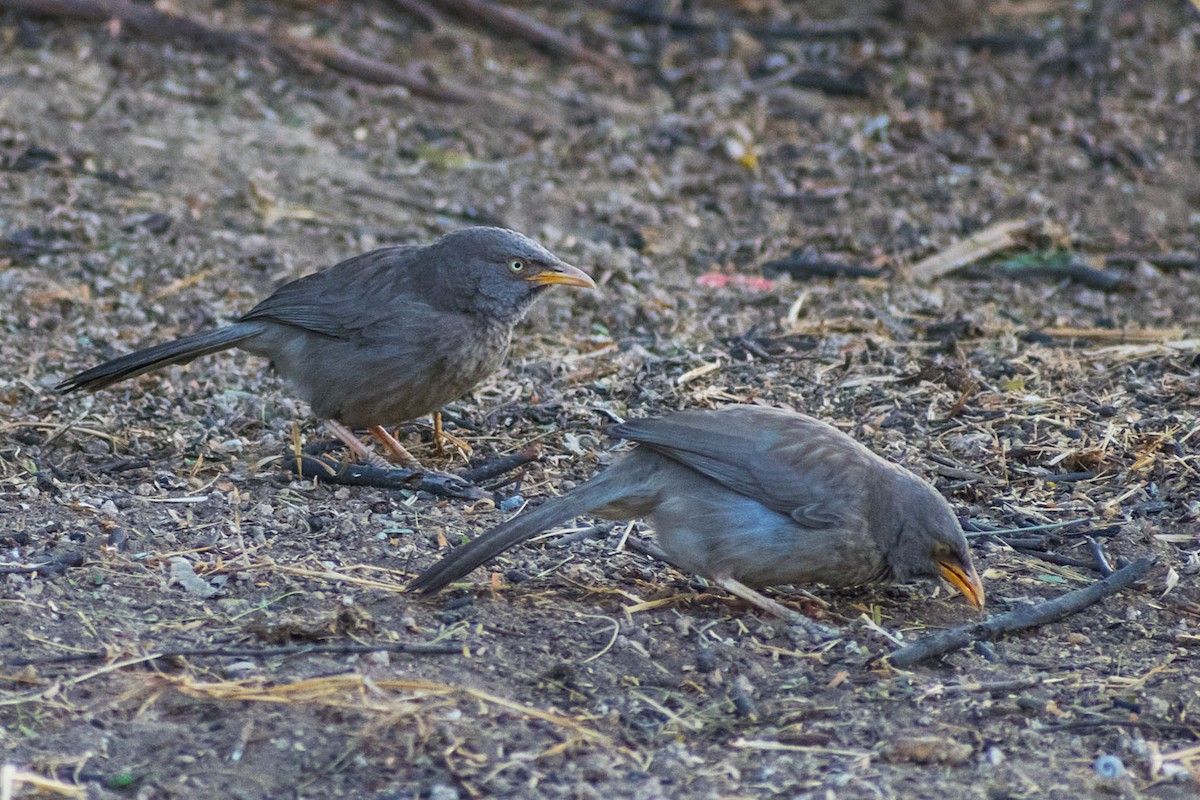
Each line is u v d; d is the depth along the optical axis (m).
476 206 17.66
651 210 17.83
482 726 7.82
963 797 7.27
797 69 21.52
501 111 19.95
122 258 15.83
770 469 9.07
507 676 8.36
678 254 17.08
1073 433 11.82
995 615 9.25
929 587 9.90
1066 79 21.48
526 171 18.58
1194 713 8.09
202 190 17.44
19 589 9.09
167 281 15.52
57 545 9.77
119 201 16.92
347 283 11.37
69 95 18.69
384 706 7.91
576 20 22.42
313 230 16.88
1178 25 22.91
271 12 21.17
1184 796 7.29
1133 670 8.59
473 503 10.90
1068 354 13.88
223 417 12.57
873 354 13.84
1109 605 9.38
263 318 11.55
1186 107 20.80
